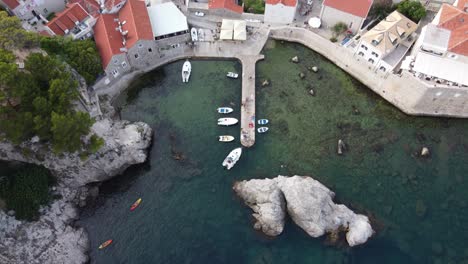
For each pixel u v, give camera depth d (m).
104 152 70.19
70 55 73.00
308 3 91.81
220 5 88.06
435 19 81.00
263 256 63.56
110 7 81.06
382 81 80.19
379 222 66.25
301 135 77.00
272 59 87.88
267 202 65.62
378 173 72.06
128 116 79.69
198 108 80.69
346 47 83.44
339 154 74.25
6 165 65.56
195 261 63.47
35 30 78.38
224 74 85.69
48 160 66.75
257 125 78.06
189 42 86.56
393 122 78.75
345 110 80.38
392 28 78.19
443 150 74.75
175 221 67.56
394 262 62.34
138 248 65.06
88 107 72.94
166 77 85.19
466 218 66.75
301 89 83.25
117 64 78.56
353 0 81.88
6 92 58.34
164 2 89.19
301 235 65.38
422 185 70.56
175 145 75.88
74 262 62.59
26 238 61.41
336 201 68.81
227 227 66.62
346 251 63.38
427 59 75.06
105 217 68.38
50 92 61.03
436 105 76.94
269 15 88.19
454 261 62.38
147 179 72.31
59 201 67.12
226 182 71.44
